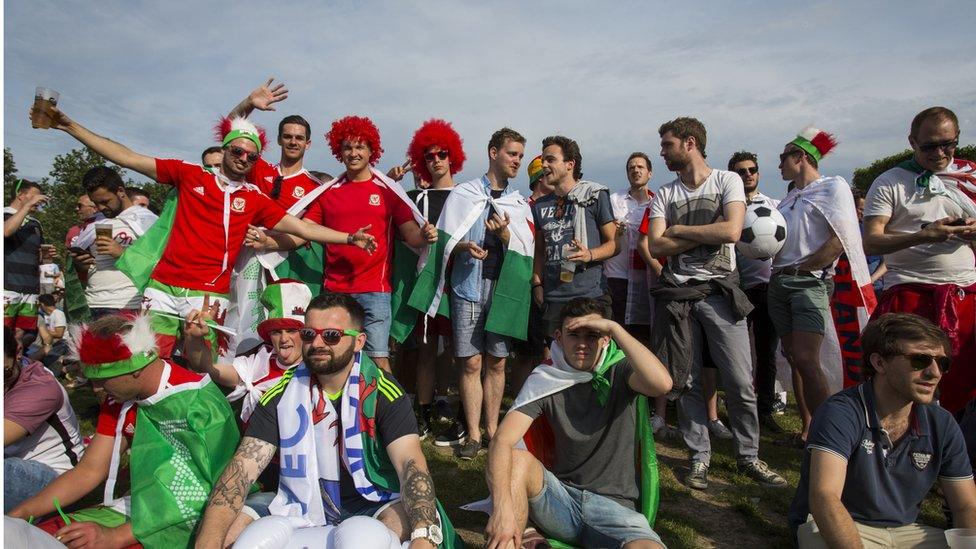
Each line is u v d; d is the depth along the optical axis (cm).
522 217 519
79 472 304
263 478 333
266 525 261
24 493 324
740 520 407
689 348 449
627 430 324
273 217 475
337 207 510
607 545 305
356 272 501
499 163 517
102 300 539
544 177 521
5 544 218
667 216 477
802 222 494
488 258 513
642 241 564
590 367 318
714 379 572
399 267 542
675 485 455
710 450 484
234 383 353
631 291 607
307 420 296
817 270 488
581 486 322
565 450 326
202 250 448
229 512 275
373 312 500
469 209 508
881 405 300
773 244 493
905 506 305
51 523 284
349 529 253
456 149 584
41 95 400
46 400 335
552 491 313
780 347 664
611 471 323
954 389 418
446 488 436
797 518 327
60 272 976
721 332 448
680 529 387
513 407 325
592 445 322
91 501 383
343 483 304
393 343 736
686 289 446
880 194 448
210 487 295
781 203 539
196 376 306
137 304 539
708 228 442
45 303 854
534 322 540
